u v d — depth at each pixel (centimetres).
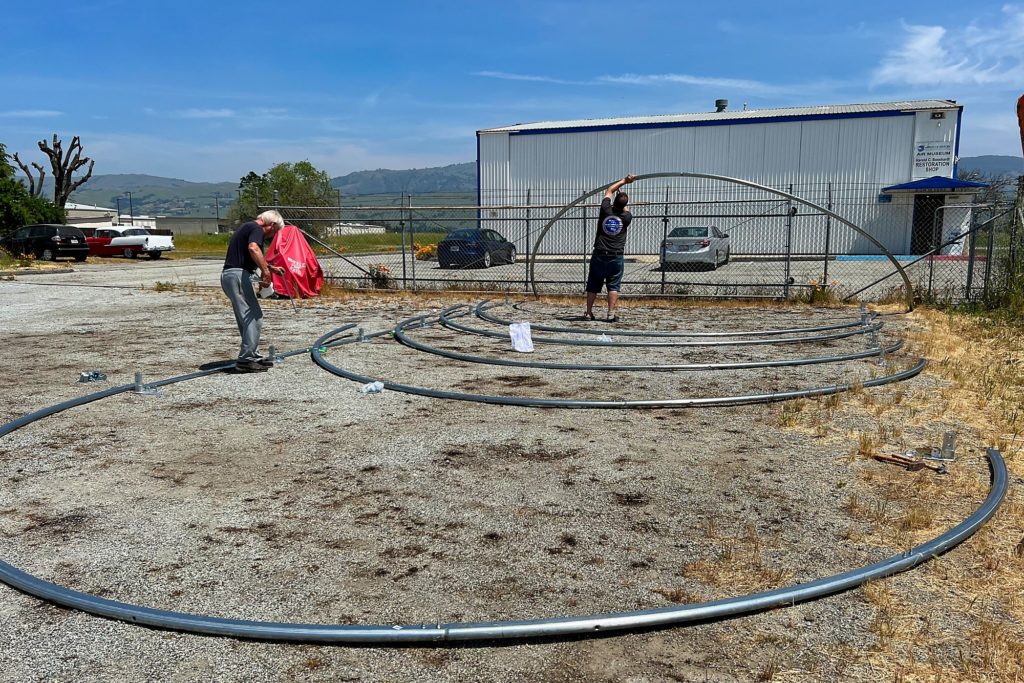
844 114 2800
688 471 493
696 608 313
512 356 899
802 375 780
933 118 2727
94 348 955
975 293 1402
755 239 2945
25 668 285
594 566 362
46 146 4200
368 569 361
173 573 359
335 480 480
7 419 624
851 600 329
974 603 325
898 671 279
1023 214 1270
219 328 1129
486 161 3247
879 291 1641
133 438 570
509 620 310
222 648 298
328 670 283
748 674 278
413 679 277
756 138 2916
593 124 3152
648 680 275
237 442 559
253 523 414
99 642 303
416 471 496
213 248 4062
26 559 373
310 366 836
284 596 336
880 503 436
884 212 2808
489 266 2305
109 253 3316
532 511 429
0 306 1413
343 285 1770
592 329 1103
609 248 1173
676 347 959
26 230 2992
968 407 638
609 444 551
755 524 409
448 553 378
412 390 704
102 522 417
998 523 405
